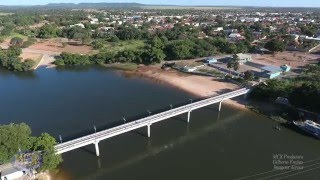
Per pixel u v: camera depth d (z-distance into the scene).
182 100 146.88
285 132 116.19
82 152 99.56
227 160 97.75
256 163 96.12
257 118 127.88
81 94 156.38
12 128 84.62
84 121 123.50
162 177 88.81
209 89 160.00
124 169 92.19
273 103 140.38
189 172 91.44
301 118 124.19
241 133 115.44
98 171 90.56
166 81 176.00
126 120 124.06
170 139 110.06
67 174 88.38
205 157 99.44
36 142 85.88
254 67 190.25
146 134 112.81
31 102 145.12
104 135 96.44
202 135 113.69
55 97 152.12
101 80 181.50
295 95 131.38
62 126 119.12
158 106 139.75
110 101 146.25
